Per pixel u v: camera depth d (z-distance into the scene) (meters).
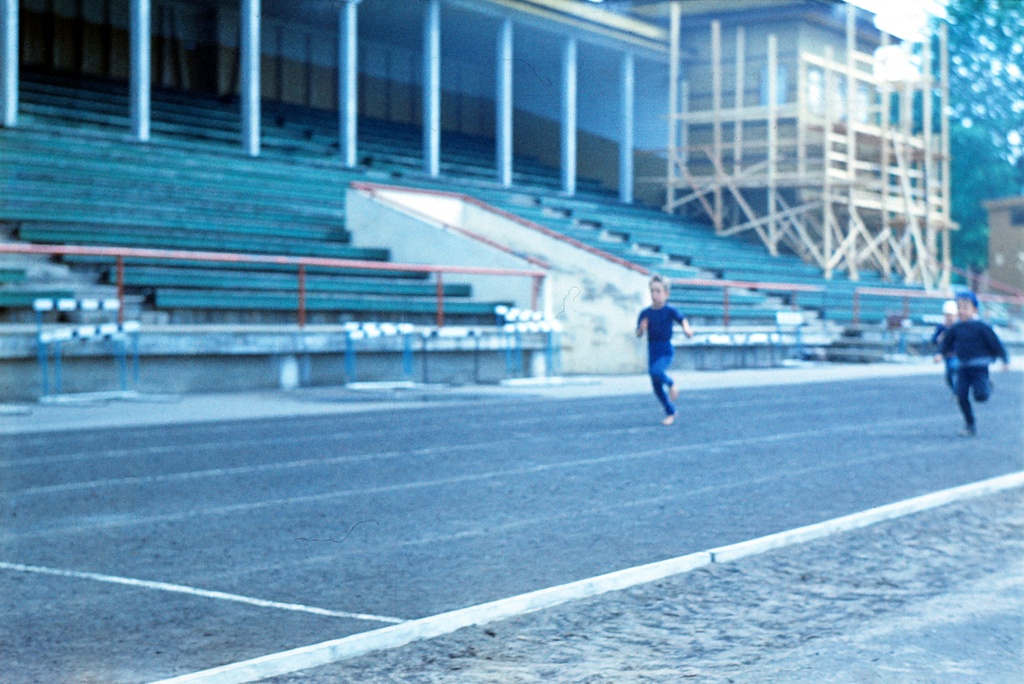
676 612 5.07
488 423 13.77
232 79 35.75
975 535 7.06
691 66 35.38
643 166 32.91
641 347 22.89
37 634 4.62
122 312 17.56
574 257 22.45
